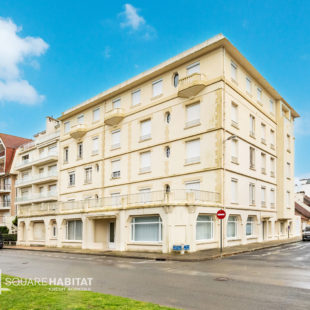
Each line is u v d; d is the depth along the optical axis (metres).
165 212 18.94
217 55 22.89
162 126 25.61
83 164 32.88
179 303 7.37
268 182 29.06
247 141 25.45
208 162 22.34
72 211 26.75
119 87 29.36
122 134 29.00
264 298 7.76
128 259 17.45
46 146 39.97
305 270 12.09
